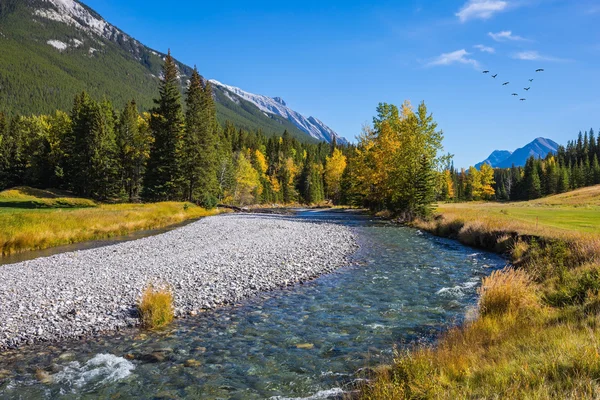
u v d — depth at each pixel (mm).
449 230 28922
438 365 5934
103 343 8727
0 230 22297
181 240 25172
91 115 65562
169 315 10219
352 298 12219
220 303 11891
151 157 56625
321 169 125250
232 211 62594
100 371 7305
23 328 9516
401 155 40719
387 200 47750
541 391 4297
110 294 12266
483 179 111188
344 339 8711
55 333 9266
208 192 59844
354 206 75812
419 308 10930
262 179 103688
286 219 44500
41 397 6363
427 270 16406
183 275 14977
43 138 79000
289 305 11594
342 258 19469
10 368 7492
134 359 7852
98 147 65812
